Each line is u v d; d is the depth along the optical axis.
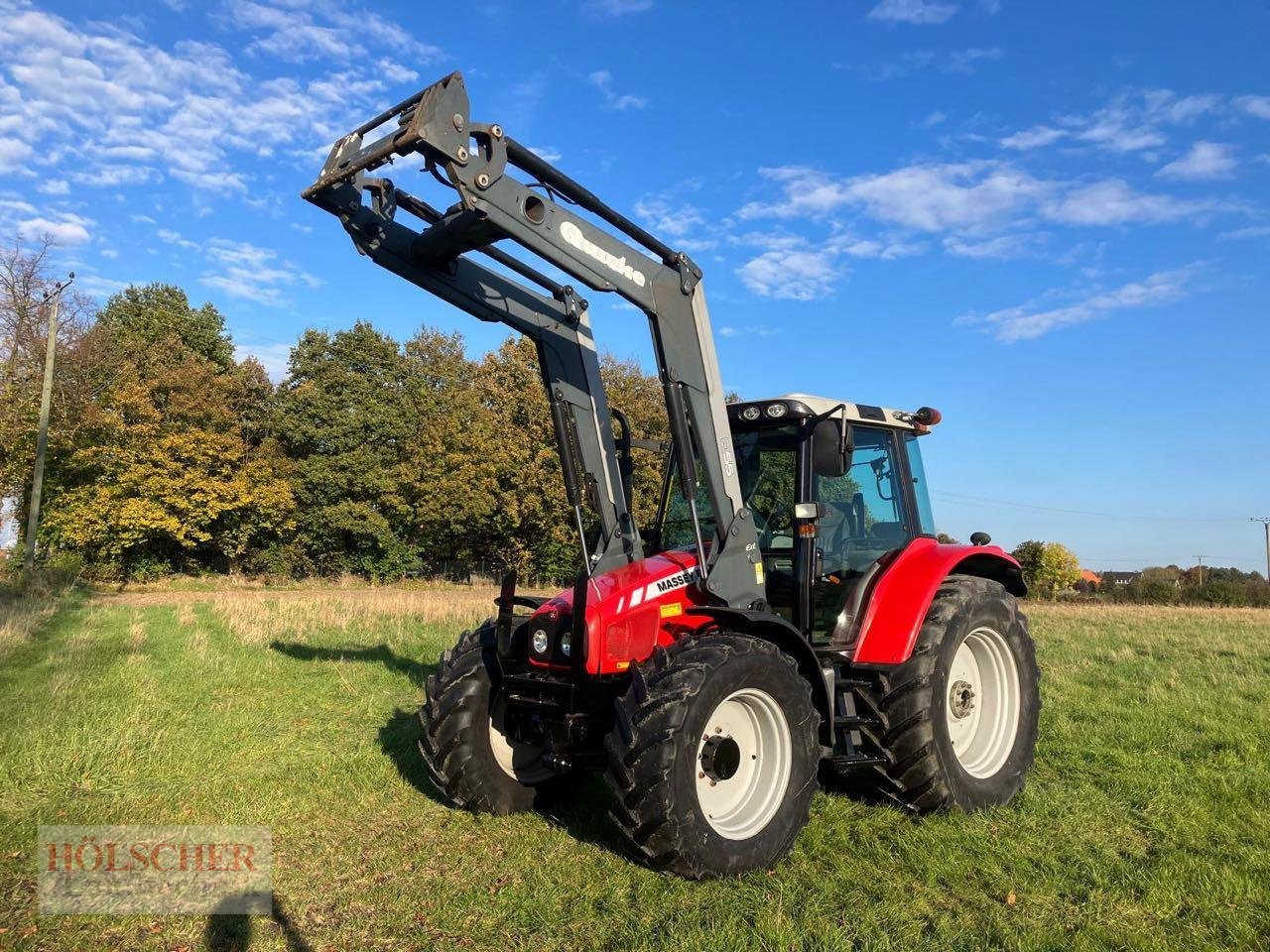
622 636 4.16
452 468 34.91
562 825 4.59
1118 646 13.52
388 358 39.22
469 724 4.64
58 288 25.84
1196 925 3.45
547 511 32.91
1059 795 5.17
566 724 4.32
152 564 33.28
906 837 4.39
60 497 31.17
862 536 5.47
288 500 35.41
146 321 44.00
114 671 8.96
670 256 4.37
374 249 4.26
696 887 3.71
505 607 4.66
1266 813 4.84
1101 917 3.52
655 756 3.66
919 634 4.86
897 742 4.70
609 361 32.34
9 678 8.48
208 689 8.22
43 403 25.44
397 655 10.89
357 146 3.86
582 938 3.28
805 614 4.86
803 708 4.18
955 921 3.47
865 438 5.64
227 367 44.50
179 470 32.75
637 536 5.09
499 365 34.22
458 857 4.11
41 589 20.70
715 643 4.00
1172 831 4.54
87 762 5.39
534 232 3.75
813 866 4.04
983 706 5.44
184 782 5.21
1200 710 7.75
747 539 4.62
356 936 3.29
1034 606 29.20
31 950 3.13
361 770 5.52
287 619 15.13
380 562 37.94
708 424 4.51
